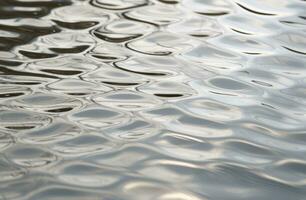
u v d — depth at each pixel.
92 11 6.73
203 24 6.57
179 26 6.50
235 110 5.14
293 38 6.36
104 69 5.67
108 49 6.02
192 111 5.09
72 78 5.50
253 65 5.84
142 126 4.86
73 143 4.61
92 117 4.95
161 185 4.21
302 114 5.14
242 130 4.88
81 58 5.84
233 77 5.63
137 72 5.64
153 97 5.26
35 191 4.08
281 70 5.79
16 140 4.61
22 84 5.36
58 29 6.32
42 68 5.63
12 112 4.95
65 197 4.04
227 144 4.71
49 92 5.26
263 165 4.49
